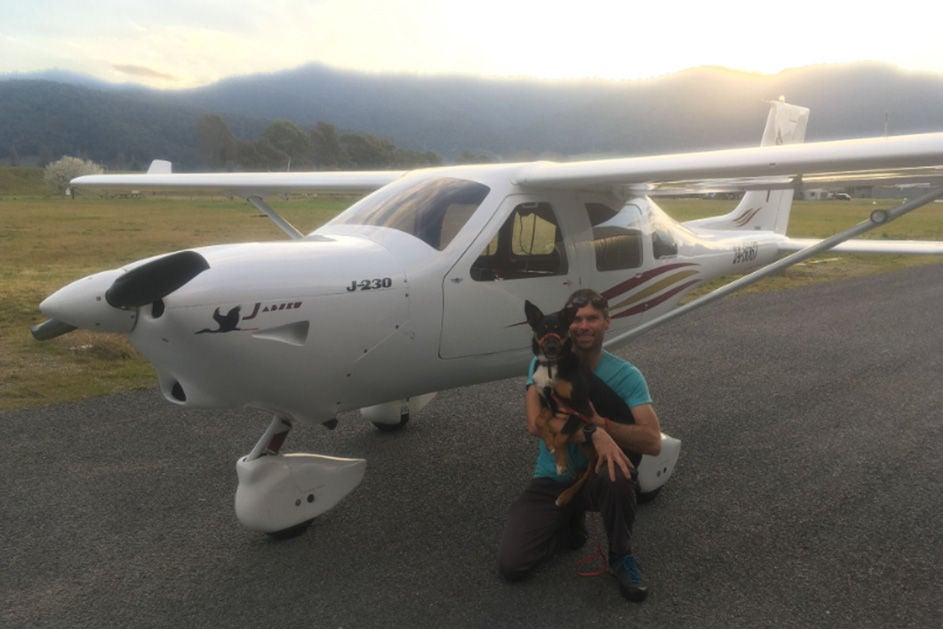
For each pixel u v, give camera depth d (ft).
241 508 9.94
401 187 12.05
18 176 324.39
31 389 18.15
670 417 16.15
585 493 9.07
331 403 10.27
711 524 10.75
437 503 11.71
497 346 11.69
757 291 36.19
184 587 9.07
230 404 9.40
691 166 11.07
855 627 8.11
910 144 10.06
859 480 12.46
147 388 18.40
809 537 10.33
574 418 8.79
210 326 8.50
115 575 9.36
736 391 18.24
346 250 10.03
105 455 13.66
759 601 8.66
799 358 21.77
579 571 9.42
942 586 9.00
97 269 46.11
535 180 11.78
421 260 10.59
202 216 118.01
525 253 12.01
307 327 9.30
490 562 9.71
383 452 14.05
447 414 16.42
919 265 48.55
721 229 19.79
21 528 10.64
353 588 9.05
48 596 8.84
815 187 14.23
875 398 17.51
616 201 13.79
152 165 21.50
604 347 13.26
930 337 24.77
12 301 32.12
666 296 15.12
